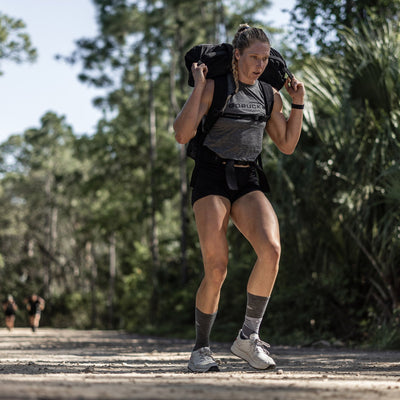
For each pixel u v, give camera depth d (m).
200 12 37.84
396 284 13.00
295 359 7.86
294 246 14.28
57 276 64.88
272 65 4.46
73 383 2.78
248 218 4.18
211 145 4.21
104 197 49.62
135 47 38.84
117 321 53.97
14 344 14.13
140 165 43.25
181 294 31.05
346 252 13.84
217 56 4.21
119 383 2.85
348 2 15.81
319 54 15.71
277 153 14.20
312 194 13.40
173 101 39.34
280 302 15.32
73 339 18.81
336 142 12.63
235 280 19.52
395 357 8.41
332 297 14.45
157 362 6.64
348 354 9.86
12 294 60.12
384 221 12.32
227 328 19.62
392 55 12.16
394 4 15.02
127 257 48.22
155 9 37.78
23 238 68.62
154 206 38.44
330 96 12.67
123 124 43.25
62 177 57.75
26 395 2.05
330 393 2.50
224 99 4.17
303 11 15.99
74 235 59.97
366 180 12.56
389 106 12.18
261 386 2.79
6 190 71.50
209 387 2.66
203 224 4.15
